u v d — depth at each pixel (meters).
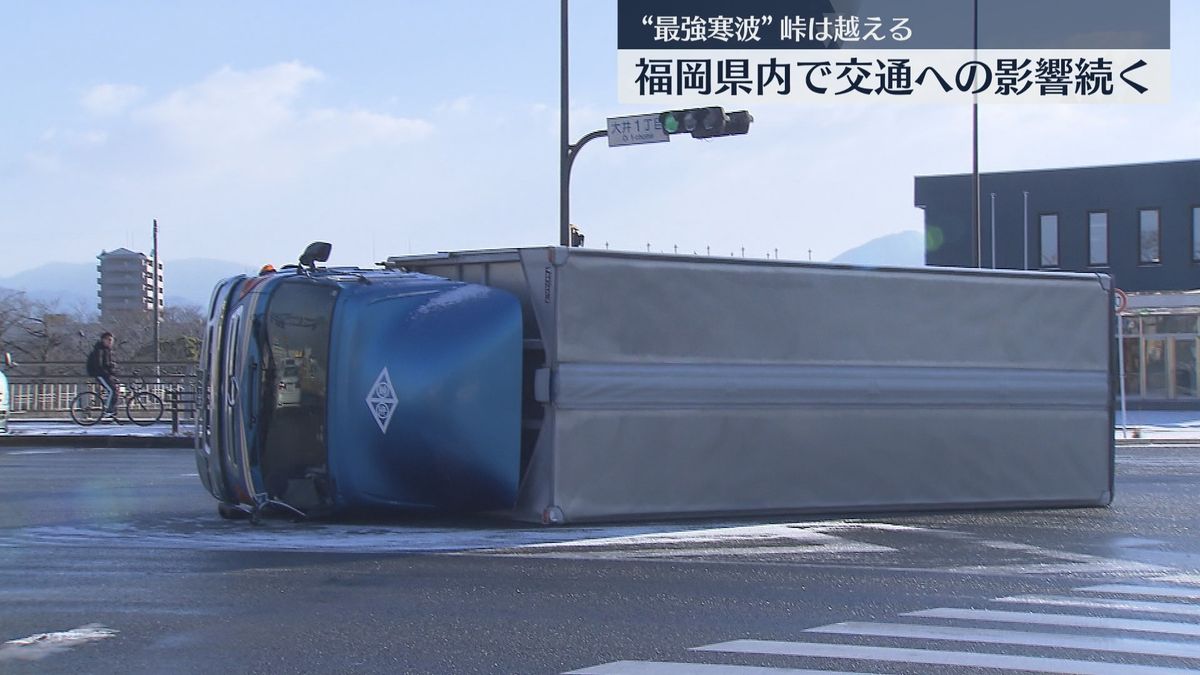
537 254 11.03
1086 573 9.29
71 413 25.27
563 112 20.31
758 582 8.68
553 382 10.84
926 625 7.39
